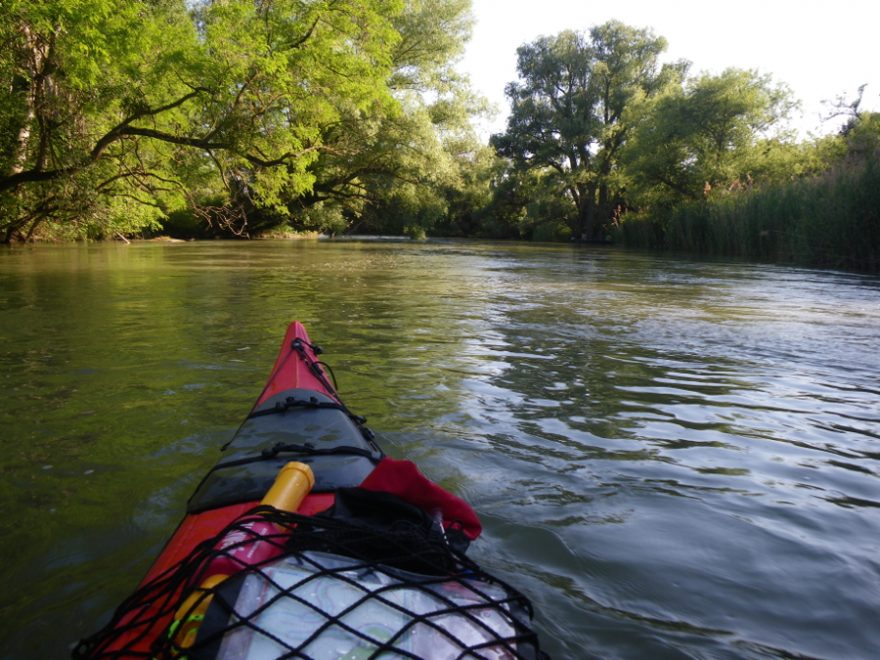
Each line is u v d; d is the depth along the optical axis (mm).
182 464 3238
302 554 1498
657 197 33188
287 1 15883
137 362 5309
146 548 2457
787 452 3654
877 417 4309
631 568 2391
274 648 1271
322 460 2340
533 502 2924
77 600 2125
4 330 6652
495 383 4945
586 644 1960
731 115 29547
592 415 4234
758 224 22203
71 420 3871
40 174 16438
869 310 9000
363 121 27016
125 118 17328
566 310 8805
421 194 36125
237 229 36344
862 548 2580
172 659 1306
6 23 13344
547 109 45656
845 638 2031
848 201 16812
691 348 6371
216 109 16156
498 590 1528
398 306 8938
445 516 1780
